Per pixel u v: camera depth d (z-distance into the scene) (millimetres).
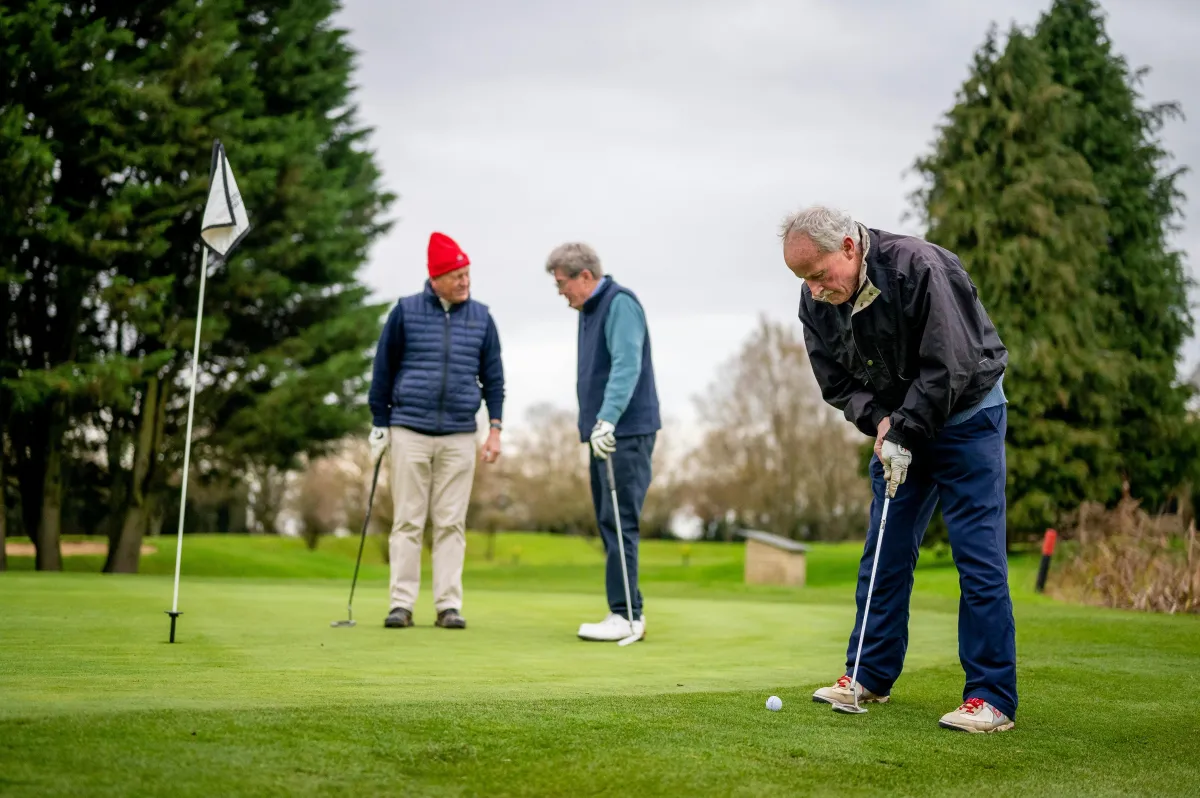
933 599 9188
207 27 16531
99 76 15414
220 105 16609
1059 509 22375
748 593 10773
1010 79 23781
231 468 19172
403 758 2057
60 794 1707
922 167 24844
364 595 7496
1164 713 3047
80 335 16891
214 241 4516
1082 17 25906
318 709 2348
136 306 15672
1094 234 23719
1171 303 24797
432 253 5562
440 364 5516
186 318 17234
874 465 3203
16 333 16922
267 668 3271
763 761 2215
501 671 3477
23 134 14906
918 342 3002
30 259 16328
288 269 18594
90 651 3545
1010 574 13148
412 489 5465
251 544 34219
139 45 17109
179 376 18203
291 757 1996
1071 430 22422
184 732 2086
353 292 19781
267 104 19062
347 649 3996
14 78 14844
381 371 5582
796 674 3615
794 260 2941
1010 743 2570
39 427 17047
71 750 1915
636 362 5141
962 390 2891
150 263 16656
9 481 17750
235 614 5418
